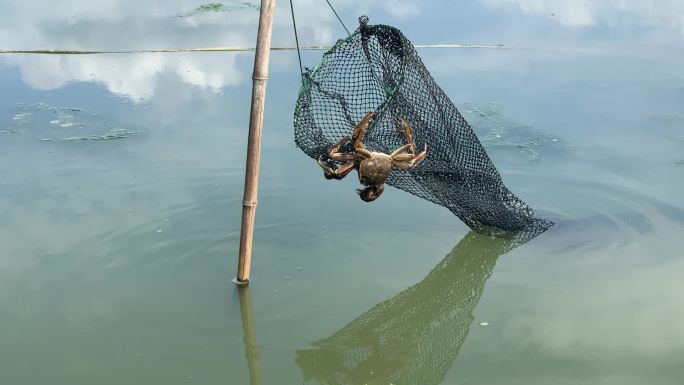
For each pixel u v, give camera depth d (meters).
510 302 9.17
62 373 7.59
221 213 11.30
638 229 11.06
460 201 10.39
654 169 13.03
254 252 10.25
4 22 20.30
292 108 15.19
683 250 10.33
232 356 8.01
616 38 20.58
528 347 8.16
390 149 9.66
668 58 18.80
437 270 9.98
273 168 12.91
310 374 7.79
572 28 21.48
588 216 11.53
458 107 15.55
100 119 14.77
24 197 11.61
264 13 8.23
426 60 18.41
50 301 8.97
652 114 15.30
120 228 10.77
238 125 14.50
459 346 8.22
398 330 8.73
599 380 7.48
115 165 12.79
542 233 11.03
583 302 9.09
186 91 16.22
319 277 9.69
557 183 12.62
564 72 17.78
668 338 8.23
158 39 19.36
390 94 8.77
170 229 10.79
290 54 18.03
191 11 21.41
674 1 24.06
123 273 9.65
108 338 8.25
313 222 11.20
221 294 9.20
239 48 18.64
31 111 15.05
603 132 14.56
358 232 10.94
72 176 12.37
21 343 8.10
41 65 17.62
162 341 8.21
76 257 9.98
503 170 13.08
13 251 10.09
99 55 18.19
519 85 16.92
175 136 14.04
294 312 8.89
